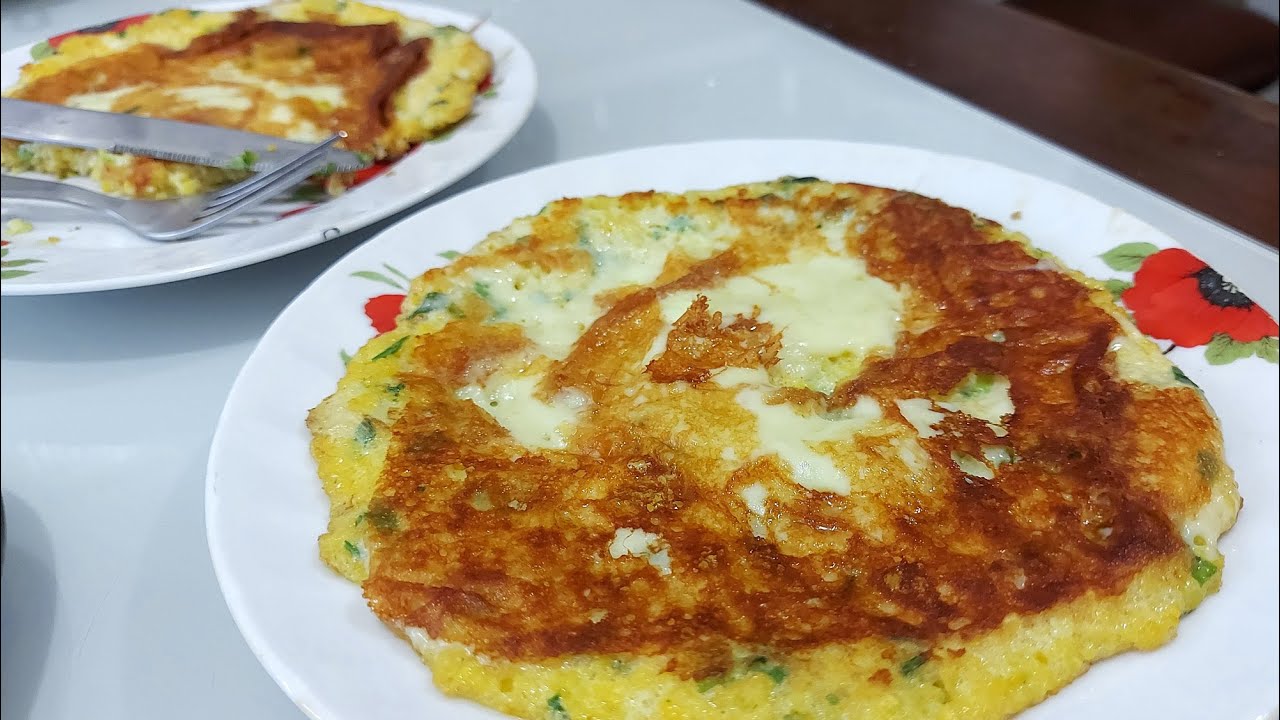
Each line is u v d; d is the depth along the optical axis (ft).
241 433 0.86
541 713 0.70
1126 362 0.89
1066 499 0.78
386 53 1.49
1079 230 1.06
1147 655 0.73
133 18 1.68
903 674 0.70
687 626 0.72
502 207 1.13
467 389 0.92
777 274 1.01
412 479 0.81
